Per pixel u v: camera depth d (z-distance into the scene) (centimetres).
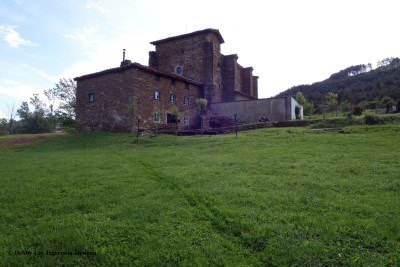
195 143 1822
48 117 5406
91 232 561
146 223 594
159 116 3022
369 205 633
